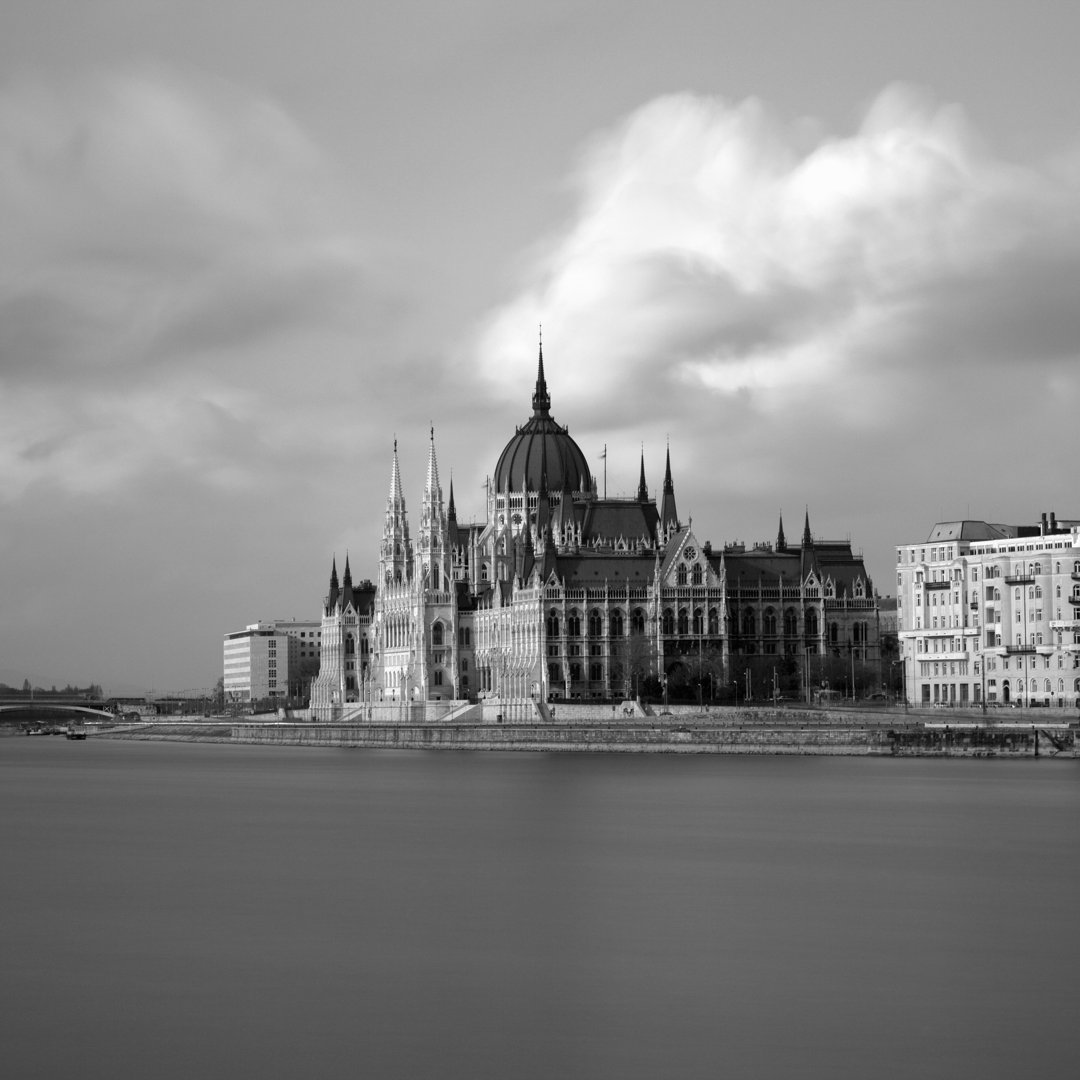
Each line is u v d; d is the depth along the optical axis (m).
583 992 131.75
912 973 137.75
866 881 184.50
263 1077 110.62
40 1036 120.44
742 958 143.62
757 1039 118.25
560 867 198.38
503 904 171.88
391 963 142.88
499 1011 126.31
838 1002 128.12
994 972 137.88
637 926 158.75
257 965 142.50
